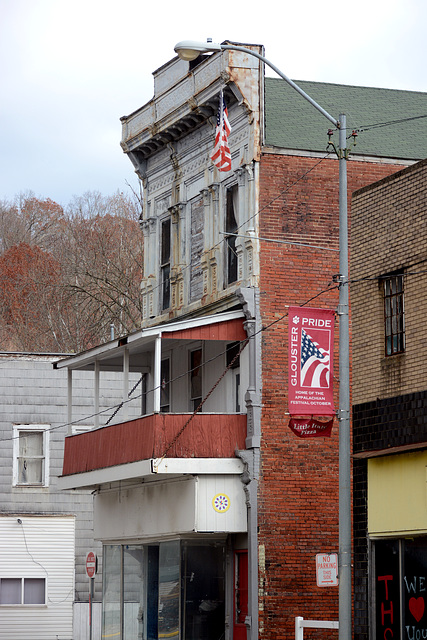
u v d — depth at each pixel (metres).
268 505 33.50
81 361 40.00
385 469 27.75
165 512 35.91
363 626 28.22
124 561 40.62
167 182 41.34
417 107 40.41
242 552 34.41
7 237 90.50
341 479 23.27
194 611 34.62
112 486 40.62
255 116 35.16
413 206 27.50
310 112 38.34
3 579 48.62
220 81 35.81
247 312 34.09
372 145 37.72
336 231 35.28
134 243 83.25
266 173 35.00
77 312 77.25
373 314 28.75
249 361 34.06
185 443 33.53
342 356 23.62
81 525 49.69
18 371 50.12
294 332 24.97
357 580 28.61
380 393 28.22
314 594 33.47
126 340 35.50
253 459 33.47
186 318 38.62
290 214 35.00
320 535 33.81
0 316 79.38
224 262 36.72
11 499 49.25
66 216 92.69
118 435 36.06
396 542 27.47
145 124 41.62
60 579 49.16
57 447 49.91
